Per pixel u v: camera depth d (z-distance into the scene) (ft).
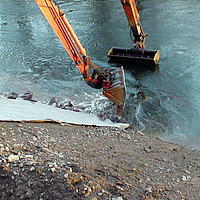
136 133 25.45
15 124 20.90
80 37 58.80
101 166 15.44
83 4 85.46
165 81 38.96
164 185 14.44
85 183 13.15
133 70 43.37
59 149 17.20
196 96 34.09
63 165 14.40
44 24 69.67
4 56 50.42
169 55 46.88
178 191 13.98
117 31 60.95
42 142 17.71
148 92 36.11
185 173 16.66
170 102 32.99
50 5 27.91
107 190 13.05
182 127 27.50
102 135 22.89
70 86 38.45
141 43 45.32
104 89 30.58
